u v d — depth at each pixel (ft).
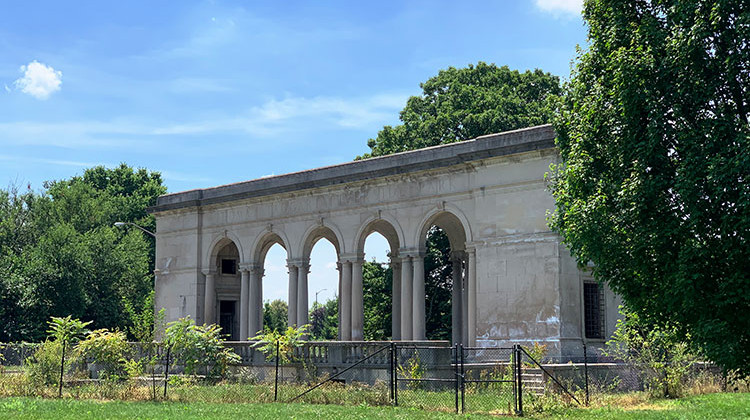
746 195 63.46
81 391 111.14
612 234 73.97
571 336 125.49
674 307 71.00
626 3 77.20
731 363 67.05
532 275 128.36
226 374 126.62
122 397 104.73
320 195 161.38
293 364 126.00
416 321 143.54
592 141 78.59
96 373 130.62
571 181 79.87
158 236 189.06
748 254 65.77
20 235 273.33
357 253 154.20
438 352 111.34
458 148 142.51
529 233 129.39
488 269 133.90
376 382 108.99
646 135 71.46
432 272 219.82
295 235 164.55
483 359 131.64
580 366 107.86
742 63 67.46
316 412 85.51
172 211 186.29
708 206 66.85
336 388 108.17
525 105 214.69
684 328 74.08
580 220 76.43
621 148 73.72
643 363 107.14
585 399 96.48
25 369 125.90
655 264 71.46
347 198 156.97
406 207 147.95
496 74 229.45
